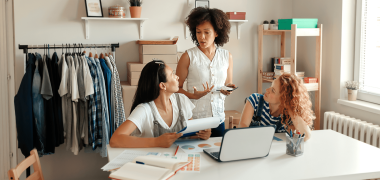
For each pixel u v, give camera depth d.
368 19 2.96
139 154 1.63
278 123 2.04
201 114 2.33
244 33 3.61
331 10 3.17
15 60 3.04
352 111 2.98
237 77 3.65
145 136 1.87
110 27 3.23
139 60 3.31
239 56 3.63
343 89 3.13
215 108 2.35
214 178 1.36
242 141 1.53
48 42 3.09
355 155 1.65
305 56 3.56
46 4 3.06
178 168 1.41
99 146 2.89
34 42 3.07
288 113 1.92
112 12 3.09
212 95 2.33
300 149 1.64
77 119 2.88
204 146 1.79
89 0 3.07
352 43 3.09
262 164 1.52
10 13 3.08
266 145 1.59
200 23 2.19
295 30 3.05
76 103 2.86
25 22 3.03
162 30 3.38
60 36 3.12
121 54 3.29
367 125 2.64
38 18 3.05
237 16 3.41
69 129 2.86
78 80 2.77
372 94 2.91
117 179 1.35
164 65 1.84
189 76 2.37
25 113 2.65
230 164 1.52
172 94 1.99
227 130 1.47
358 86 2.98
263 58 3.71
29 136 2.66
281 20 3.30
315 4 3.38
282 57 3.66
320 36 3.16
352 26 3.07
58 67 2.83
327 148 1.76
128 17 3.26
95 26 3.19
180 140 1.90
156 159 1.47
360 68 3.06
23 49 2.94
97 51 3.23
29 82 2.67
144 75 1.82
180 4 3.39
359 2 3.02
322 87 3.36
